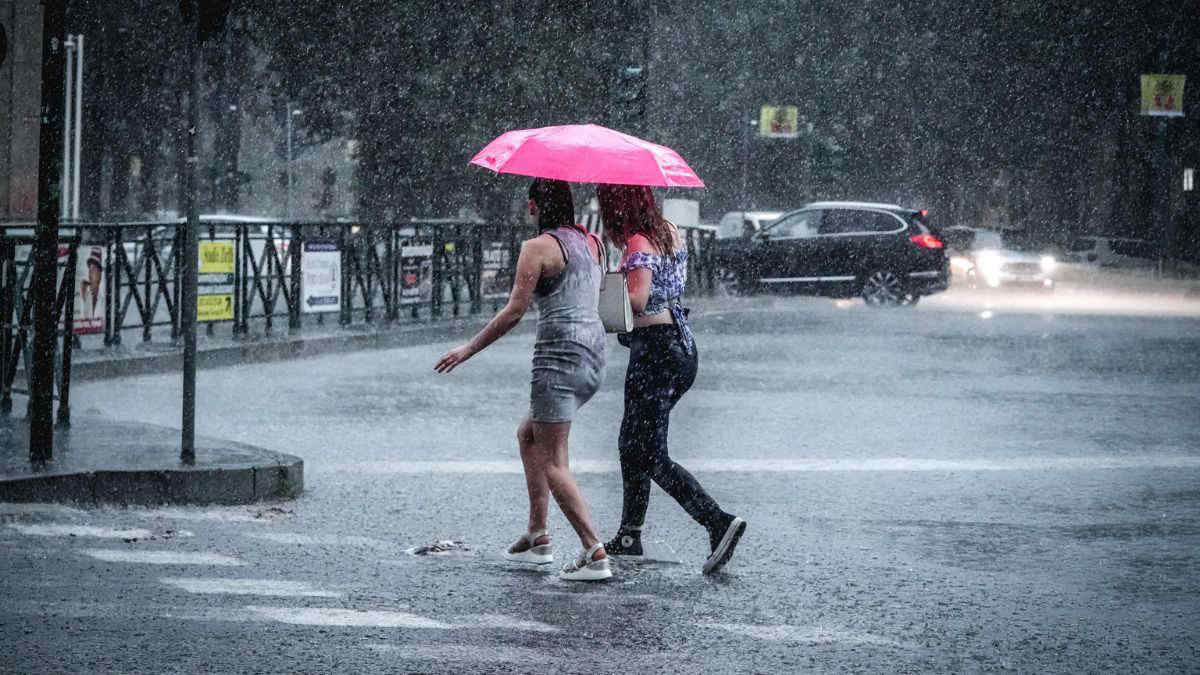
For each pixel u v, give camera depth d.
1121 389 20.38
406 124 45.22
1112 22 76.31
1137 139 77.75
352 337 24.98
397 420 16.45
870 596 8.92
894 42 81.00
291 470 11.91
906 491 12.52
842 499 12.13
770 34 82.62
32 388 11.64
